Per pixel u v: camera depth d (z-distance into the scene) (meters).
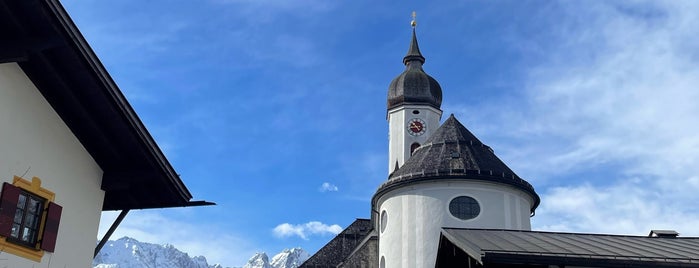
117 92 11.09
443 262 17.39
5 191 10.38
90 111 11.70
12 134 10.66
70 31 9.61
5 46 9.73
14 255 10.60
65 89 11.22
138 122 11.80
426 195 30.56
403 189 31.41
